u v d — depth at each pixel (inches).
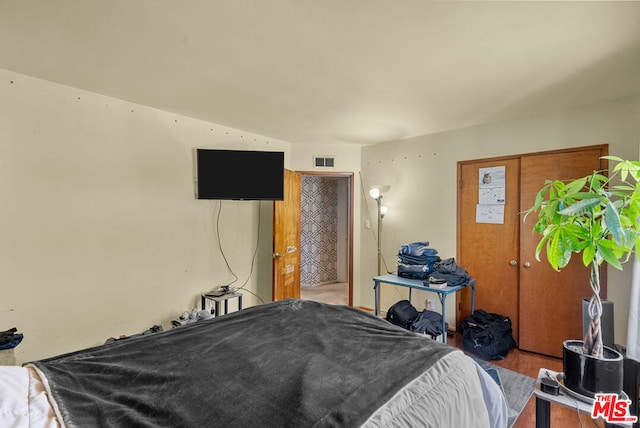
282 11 64.1
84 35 73.4
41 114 97.6
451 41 74.9
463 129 144.8
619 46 76.0
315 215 235.6
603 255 51.8
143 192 120.6
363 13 64.5
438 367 48.4
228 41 75.9
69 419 35.5
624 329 106.3
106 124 111.0
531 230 125.9
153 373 46.9
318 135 161.6
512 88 101.3
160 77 95.7
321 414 36.9
